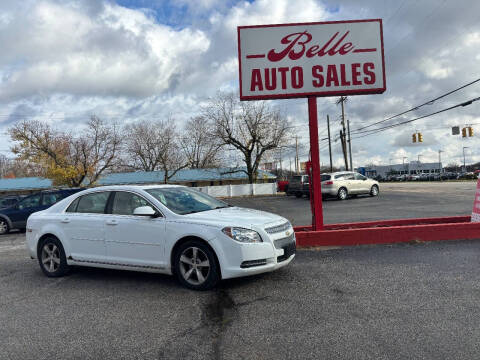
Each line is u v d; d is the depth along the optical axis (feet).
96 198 19.29
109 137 132.57
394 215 41.04
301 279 16.80
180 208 17.62
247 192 134.72
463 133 103.19
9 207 45.47
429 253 20.54
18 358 10.41
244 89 25.63
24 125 125.39
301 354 9.95
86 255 18.62
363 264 18.90
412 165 389.19
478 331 10.84
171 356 10.19
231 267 15.12
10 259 26.03
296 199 87.15
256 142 131.64
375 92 25.67
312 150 25.66
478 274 16.38
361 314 12.48
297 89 25.58
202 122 160.76
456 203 50.19
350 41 25.66
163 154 169.48
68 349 10.87
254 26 25.72
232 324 12.18
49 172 125.29
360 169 192.75
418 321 11.70
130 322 12.76
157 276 18.67
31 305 15.15
